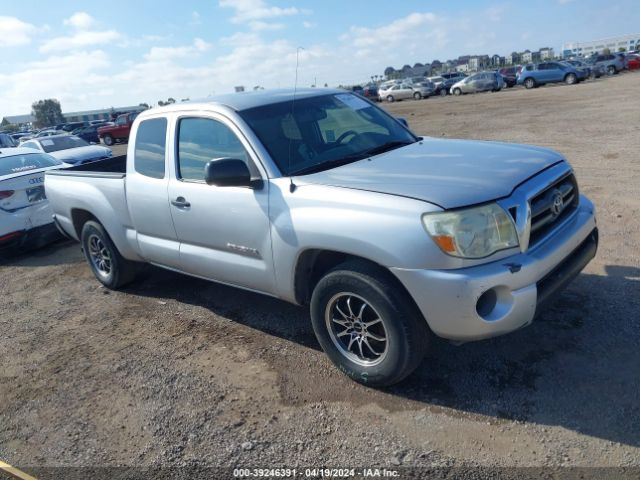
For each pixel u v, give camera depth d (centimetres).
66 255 780
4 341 498
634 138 1102
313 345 418
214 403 357
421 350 326
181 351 433
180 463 306
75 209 585
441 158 376
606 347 362
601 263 494
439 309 301
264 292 405
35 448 336
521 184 324
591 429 292
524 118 1670
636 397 312
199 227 428
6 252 839
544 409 312
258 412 342
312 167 385
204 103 436
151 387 386
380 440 304
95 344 466
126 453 320
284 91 473
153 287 586
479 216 298
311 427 322
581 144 1108
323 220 336
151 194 466
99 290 603
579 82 3262
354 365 353
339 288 339
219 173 359
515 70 4047
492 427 303
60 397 389
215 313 498
